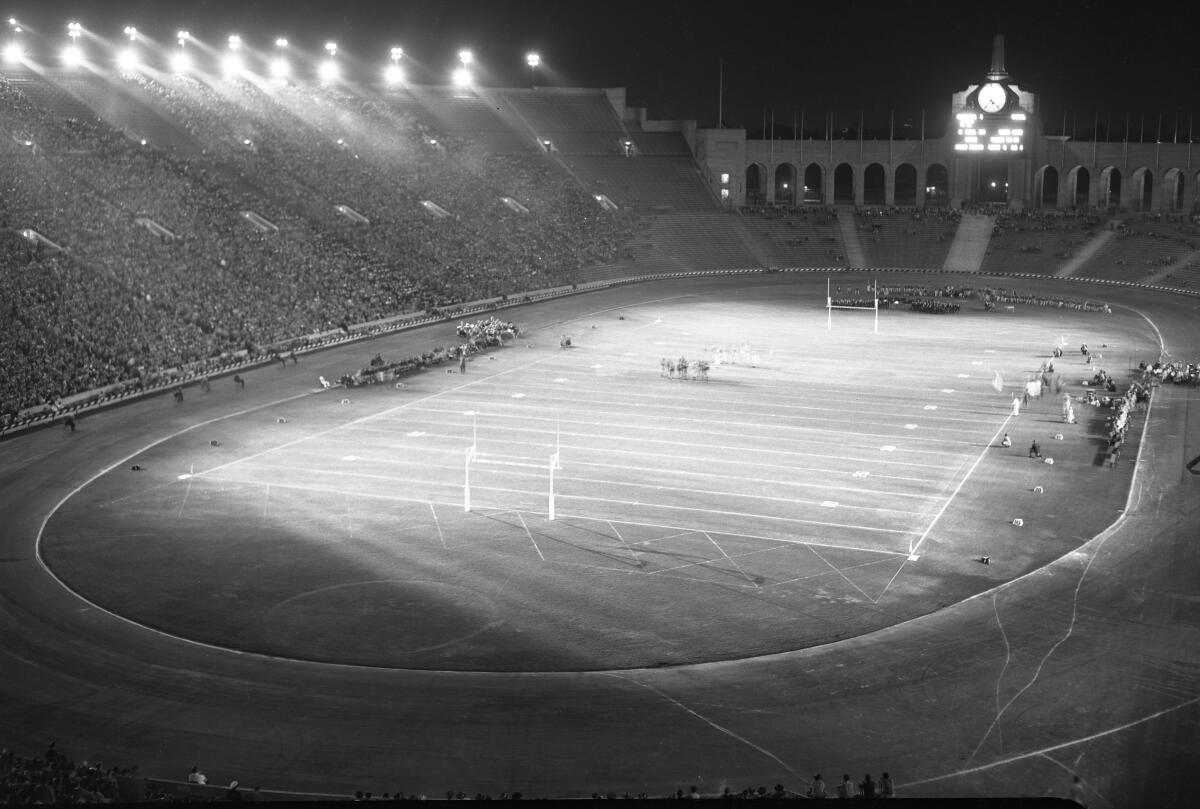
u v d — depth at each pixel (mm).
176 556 51625
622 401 82562
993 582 47875
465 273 134750
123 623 44500
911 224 171750
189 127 143500
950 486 61375
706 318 123438
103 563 50844
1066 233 162625
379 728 36625
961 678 39500
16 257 94812
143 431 74500
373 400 83438
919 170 182000
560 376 91938
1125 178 174000
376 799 31719
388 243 133375
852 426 74750
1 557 51688
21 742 35781
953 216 172125
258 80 168125
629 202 171125
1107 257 154125
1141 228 160375
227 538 54000
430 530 54844
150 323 95438
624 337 111250
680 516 56594
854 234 170500
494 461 66625
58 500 60062
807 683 39312
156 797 31703
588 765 34375
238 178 134000
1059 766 34000
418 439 71938
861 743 35500
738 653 41625
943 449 68938
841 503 58500
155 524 56031
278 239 122125
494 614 45094
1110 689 38562
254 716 37406
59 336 87250
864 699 38188
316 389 87438
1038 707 37469
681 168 182500
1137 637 42469
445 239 140875
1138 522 55219
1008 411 79062
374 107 171625
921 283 150875
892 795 32188
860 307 131875
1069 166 175750
